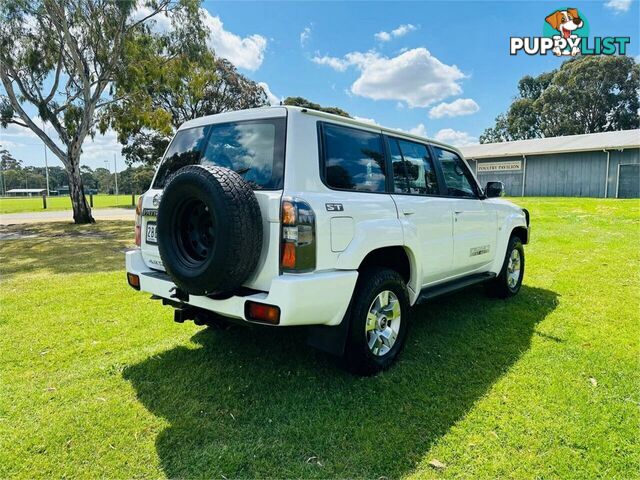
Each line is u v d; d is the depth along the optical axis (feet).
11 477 6.48
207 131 9.98
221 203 7.47
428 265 11.51
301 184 8.21
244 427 7.76
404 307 10.46
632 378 9.58
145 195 10.79
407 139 11.68
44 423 7.89
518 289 16.78
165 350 11.27
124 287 18.11
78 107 49.75
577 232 33.17
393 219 9.96
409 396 8.81
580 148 73.15
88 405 8.53
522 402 8.57
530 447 7.18
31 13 43.55
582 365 10.24
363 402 8.58
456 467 6.71
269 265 7.95
